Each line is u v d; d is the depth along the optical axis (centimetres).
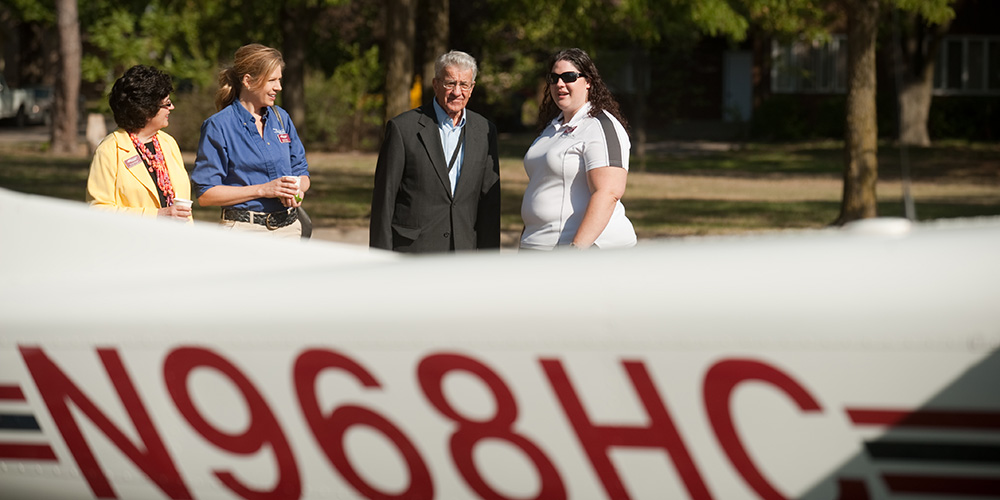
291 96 3419
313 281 353
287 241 406
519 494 330
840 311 302
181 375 357
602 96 586
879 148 3859
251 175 628
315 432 345
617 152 570
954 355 293
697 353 311
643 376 316
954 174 2912
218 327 352
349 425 342
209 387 355
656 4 1895
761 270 314
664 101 3381
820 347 302
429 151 637
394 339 335
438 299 335
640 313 316
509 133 4350
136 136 584
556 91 582
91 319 366
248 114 629
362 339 338
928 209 2017
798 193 2334
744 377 308
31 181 2325
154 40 3100
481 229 665
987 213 1942
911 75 4000
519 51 3631
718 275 317
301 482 349
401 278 344
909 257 307
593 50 2162
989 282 296
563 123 592
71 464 372
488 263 342
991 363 290
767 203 2092
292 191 616
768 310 307
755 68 4612
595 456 322
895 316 298
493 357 327
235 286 359
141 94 575
